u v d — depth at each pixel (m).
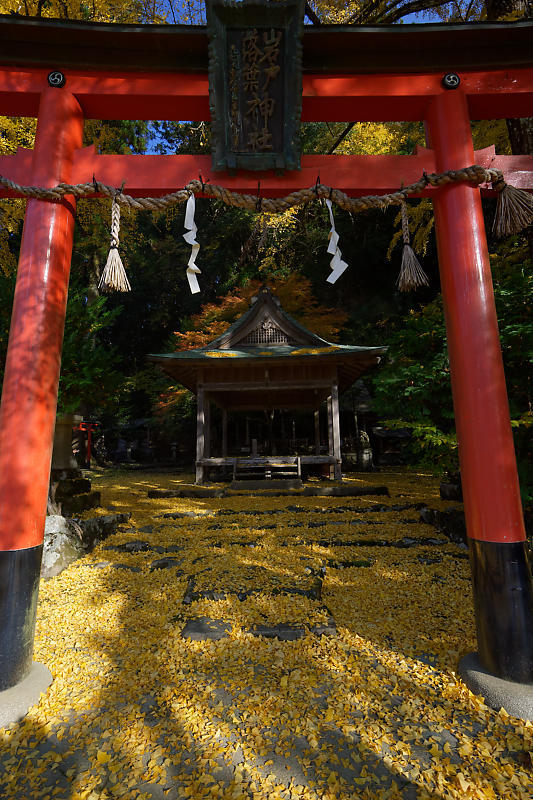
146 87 2.79
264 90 2.64
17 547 2.30
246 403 15.05
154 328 25.94
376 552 4.64
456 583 3.72
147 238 23.44
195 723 1.99
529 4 4.81
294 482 9.76
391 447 20.33
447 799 1.56
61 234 2.67
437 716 2.03
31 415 2.43
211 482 11.72
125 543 5.09
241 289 17.23
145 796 1.59
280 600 3.31
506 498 2.32
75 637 2.88
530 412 4.56
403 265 2.81
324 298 20.19
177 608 3.29
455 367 2.58
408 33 2.54
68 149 2.74
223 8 2.44
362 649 2.67
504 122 6.50
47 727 1.97
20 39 2.59
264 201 2.66
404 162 2.79
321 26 2.49
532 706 1.99
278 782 1.65
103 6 9.27
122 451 23.39
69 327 5.66
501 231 2.69
